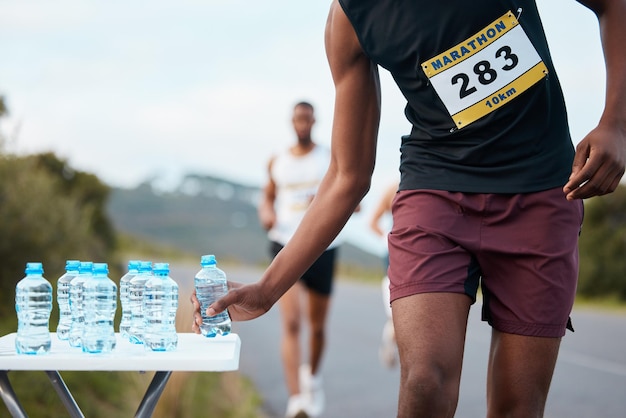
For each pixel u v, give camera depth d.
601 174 2.71
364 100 3.16
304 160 7.36
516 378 3.02
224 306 3.02
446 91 2.97
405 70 3.01
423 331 2.79
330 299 6.90
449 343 2.78
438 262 2.91
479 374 9.15
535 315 2.98
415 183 3.07
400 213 3.08
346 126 3.17
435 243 2.94
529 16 3.01
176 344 2.87
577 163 2.76
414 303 2.85
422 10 2.90
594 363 9.84
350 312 17.69
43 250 9.16
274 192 7.61
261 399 7.77
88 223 11.76
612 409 7.18
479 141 2.99
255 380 8.86
